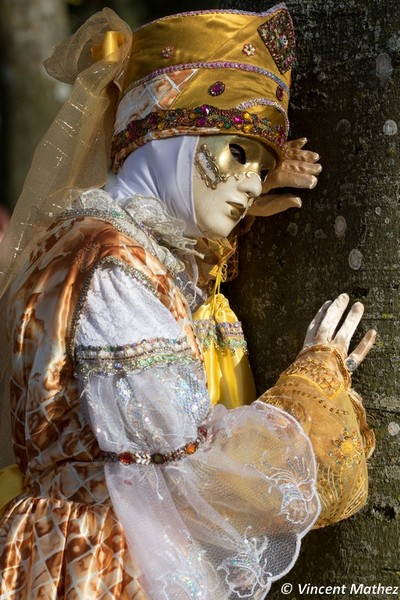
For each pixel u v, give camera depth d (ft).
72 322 13.00
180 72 14.64
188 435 12.88
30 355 13.32
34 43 36.70
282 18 14.90
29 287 13.52
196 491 13.02
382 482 14.40
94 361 12.75
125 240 13.41
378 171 14.69
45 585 12.66
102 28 15.40
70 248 13.48
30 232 14.62
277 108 14.75
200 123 14.40
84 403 12.96
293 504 12.96
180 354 12.92
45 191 14.76
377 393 14.49
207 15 14.76
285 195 15.14
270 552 13.11
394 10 14.82
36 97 36.78
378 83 14.76
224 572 12.98
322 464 13.39
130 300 12.92
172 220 14.34
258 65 14.65
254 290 15.66
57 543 12.87
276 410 13.46
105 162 15.21
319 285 14.93
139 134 14.70
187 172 14.51
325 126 15.10
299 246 15.16
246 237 15.83
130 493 12.84
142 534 12.66
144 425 12.64
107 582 12.64
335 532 14.58
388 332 14.51
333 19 15.15
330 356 14.11
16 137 36.86
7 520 13.26
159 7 47.44
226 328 15.40
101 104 15.14
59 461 13.35
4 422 14.93
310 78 15.26
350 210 14.78
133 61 15.01
